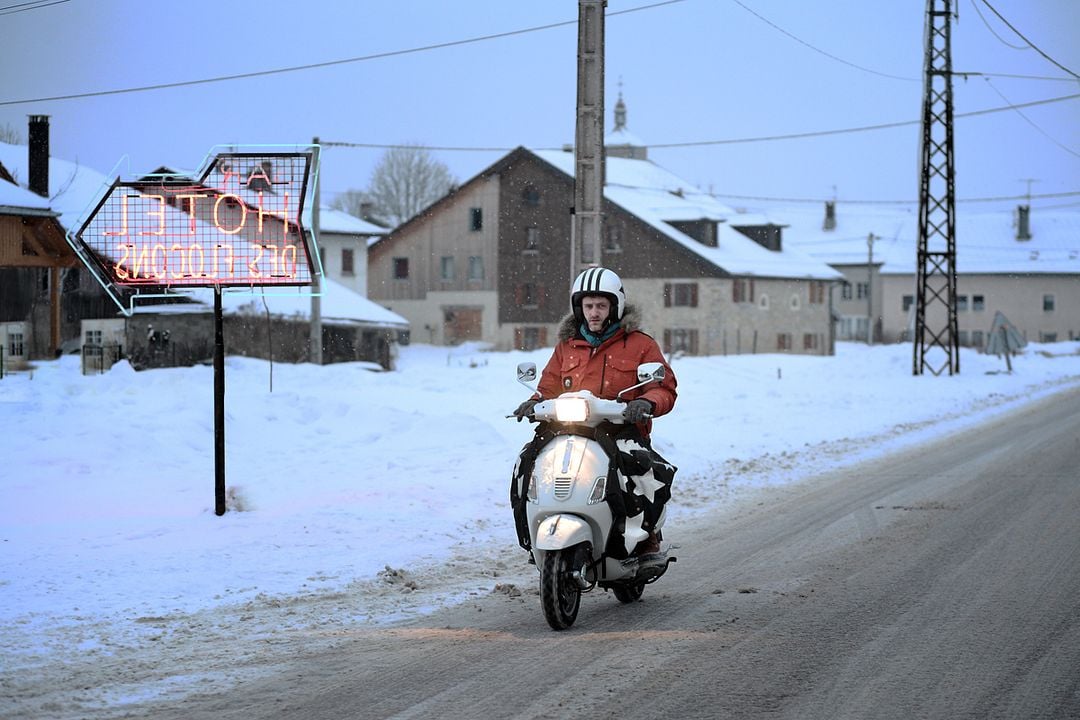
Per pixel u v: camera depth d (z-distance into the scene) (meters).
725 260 69.81
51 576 8.76
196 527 10.84
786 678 6.14
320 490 12.91
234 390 20.41
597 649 6.76
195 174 11.48
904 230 106.31
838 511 12.62
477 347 72.44
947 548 10.21
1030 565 9.37
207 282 11.41
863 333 99.06
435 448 16.42
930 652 6.68
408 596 8.40
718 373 39.38
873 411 26.98
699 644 6.88
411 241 76.31
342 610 7.92
